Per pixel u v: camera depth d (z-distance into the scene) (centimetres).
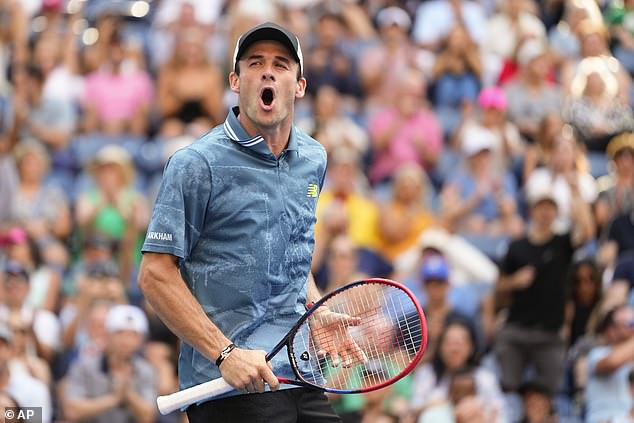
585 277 3688
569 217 4172
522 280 3566
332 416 1752
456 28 4972
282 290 1703
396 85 4791
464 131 4609
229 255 1675
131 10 5172
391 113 4600
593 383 3397
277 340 1692
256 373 1617
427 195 4338
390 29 4997
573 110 4859
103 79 4725
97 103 4688
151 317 3522
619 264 3794
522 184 4534
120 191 3912
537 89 4897
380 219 4072
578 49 5347
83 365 3170
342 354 1741
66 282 3816
